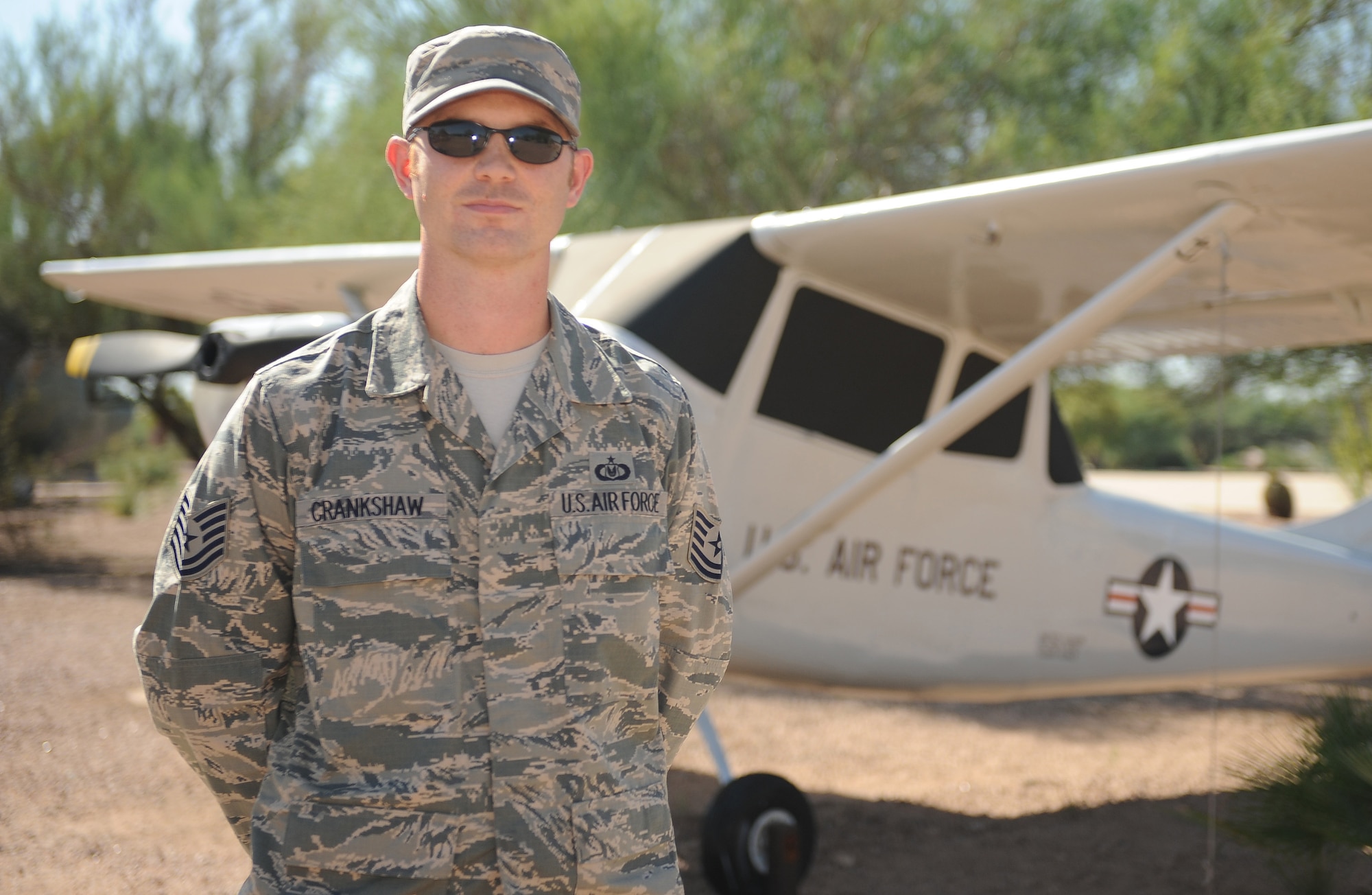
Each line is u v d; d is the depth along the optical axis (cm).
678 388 142
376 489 123
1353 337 487
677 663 143
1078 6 1045
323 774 119
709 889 359
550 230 131
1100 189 306
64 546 1212
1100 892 372
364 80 1082
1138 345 548
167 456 1644
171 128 1255
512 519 125
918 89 1005
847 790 496
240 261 526
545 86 130
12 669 603
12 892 313
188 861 351
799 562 392
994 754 580
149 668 124
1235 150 286
